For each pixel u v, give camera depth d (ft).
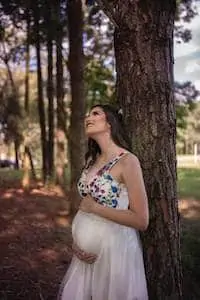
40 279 17.58
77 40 30.50
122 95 10.30
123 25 10.16
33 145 72.69
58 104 41.81
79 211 9.18
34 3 36.22
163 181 10.09
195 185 51.42
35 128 70.64
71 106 30.48
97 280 8.83
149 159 10.05
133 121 10.13
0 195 36.50
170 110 10.21
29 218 28.86
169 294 10.23
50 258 20.99
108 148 8.94
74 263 9.30
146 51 10.02
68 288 9.20
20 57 49.47
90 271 9.00
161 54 10.09
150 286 10.21
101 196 8.57
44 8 36.19
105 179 8.59
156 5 10.02
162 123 10.07
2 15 39.27
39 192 39.68
